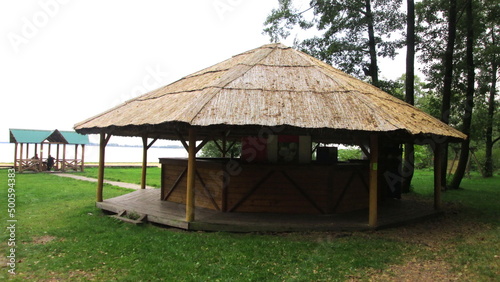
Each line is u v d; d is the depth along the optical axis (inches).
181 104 266.5
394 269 190.2
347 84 301.3
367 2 558.9
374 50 567.5
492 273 183.6
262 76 303.0
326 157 329.4
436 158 364.2
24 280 173.5
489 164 898.7
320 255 207.2
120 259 201.6
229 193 298.2
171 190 342.6
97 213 326.6
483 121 656.4
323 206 298.8
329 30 578.6
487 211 382.6
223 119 232.4
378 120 239.9
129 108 327.6
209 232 253.0
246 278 174.2
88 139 957.2
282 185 297.7
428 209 356.5
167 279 173.6
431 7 568.1
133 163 1416.1
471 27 567.2
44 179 696.4
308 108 252.4
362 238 243.9
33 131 892.6
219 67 362.6
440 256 212.5
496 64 694.5
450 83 535.8
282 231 253.0
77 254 211.2
